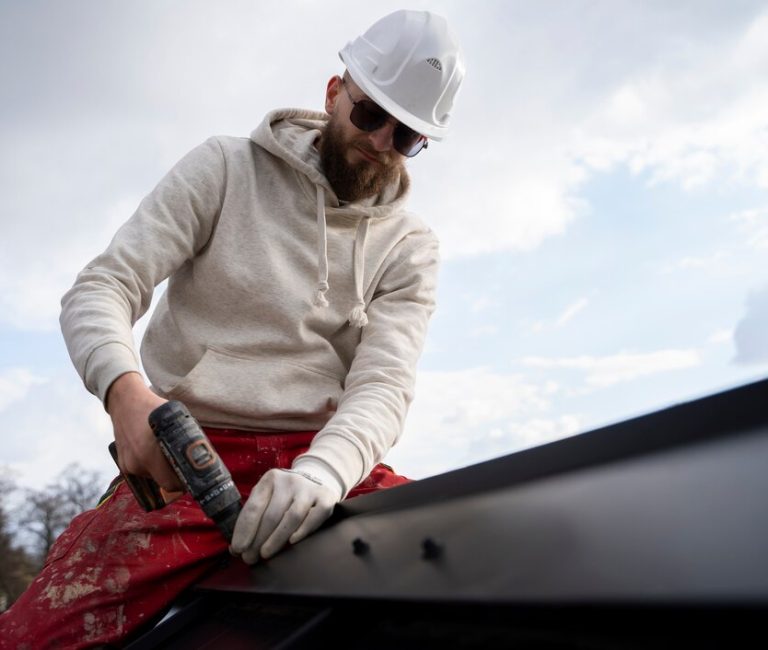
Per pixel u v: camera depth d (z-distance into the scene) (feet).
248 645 2.88
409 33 5.69
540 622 1.54
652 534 1.52
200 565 4.48
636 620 1.34
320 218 5.47
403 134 5.47
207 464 3.53
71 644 4.00
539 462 2.39
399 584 2.05
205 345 5.15
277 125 5.85
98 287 4.50
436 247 6.31
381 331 5.47
